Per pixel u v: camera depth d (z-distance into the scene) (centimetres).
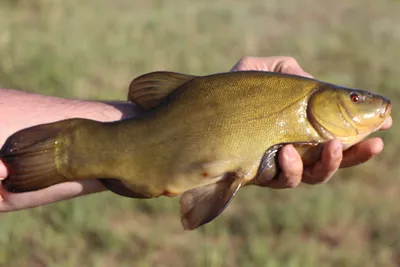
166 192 375
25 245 694
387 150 938
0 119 383
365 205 811
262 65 475
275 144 377
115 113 414
